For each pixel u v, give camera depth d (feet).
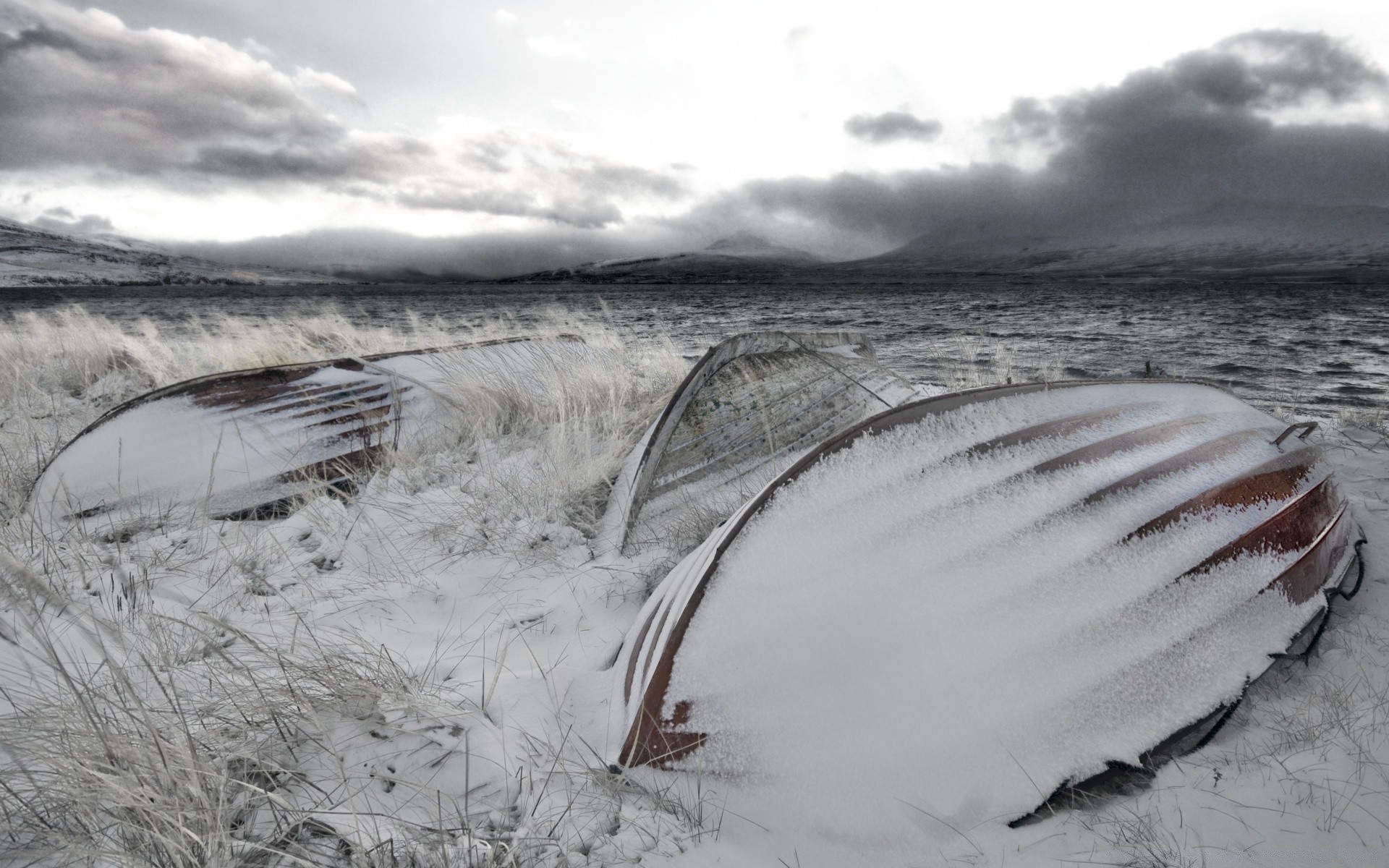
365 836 5.50
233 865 5.21
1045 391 10.52
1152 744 6.93
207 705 7.06
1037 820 6.23
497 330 33.88
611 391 18.94
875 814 6.09
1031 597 7.47
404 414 17.53
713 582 7.29
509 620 9.88
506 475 14.62
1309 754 6.86
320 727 6.41
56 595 5.90
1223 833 5.96
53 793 5.51
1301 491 10.18
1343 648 8.71
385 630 9.52
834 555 7.53
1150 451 9.73
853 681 6.72
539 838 5.71
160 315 90.84
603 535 12.60
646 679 7.01
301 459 15.25
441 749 6.78
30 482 14.34
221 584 10.68
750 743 6.49
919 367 34.78
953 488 8.36
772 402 15.61
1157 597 7.91
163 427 15.02
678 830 5.94
